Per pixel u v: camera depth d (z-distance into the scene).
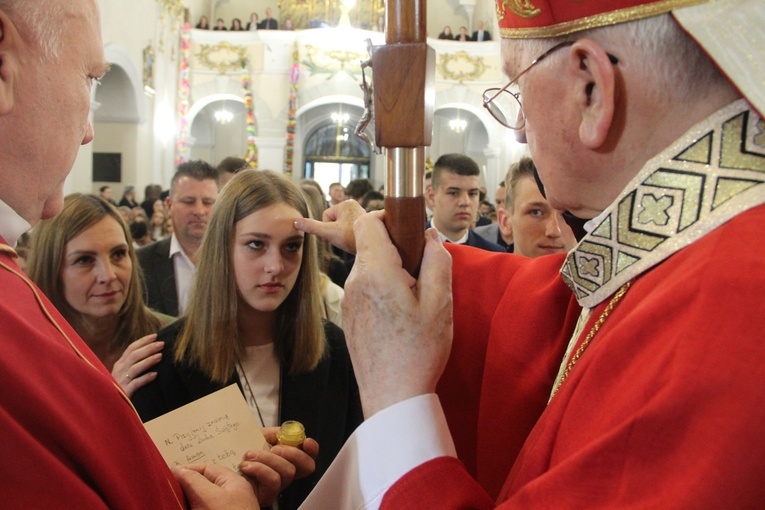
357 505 0.63
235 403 1.04
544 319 0.86
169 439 0.98
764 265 0.47
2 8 0.63
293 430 1.02
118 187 9.57
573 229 0.78
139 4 9.33
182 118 11.54
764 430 0.41
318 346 1.38
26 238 2.25
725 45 0.53
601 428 0.51
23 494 0.50
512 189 2.06
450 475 0.60
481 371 0.93
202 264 1.32
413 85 0.63
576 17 0.61
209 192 2.44
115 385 0.64
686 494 0.42
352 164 16.33
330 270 2.80
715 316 0.46
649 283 0.57
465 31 12.60
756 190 0.52
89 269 1.50
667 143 0.59
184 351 1.29
